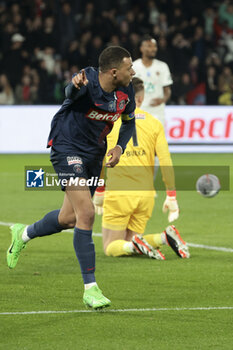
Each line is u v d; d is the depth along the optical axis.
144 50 35.56
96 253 22.50
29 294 17.00
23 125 58.94
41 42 64.94
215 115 61.31
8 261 18.34
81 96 15.59
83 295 16.30
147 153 21.91
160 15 68.69
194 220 29.08
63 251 22.83
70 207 16.56
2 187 39.59
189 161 54.25
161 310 15.61
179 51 65.44
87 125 16.02
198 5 70.94
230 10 73.38
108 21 66.56
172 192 22.06
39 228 17.53
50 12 66.50
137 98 23.17
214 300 16.56
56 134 16.20
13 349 12.77
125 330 14.04
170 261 21.23
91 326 14.30
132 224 22.53
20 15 65.88
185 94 64.31
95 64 63.88
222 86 65.62
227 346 13.06
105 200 21.94
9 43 63.53
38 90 61.84
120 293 17.22
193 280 18.70
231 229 26.97
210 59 65.94
